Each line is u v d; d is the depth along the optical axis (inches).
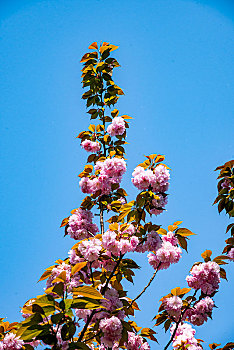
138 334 147.4
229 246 175.6
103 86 207.3
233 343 147.6
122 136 197.6
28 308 103.0
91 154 193.9
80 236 147.6
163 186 144.9
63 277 109.9
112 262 137.9
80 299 99.7
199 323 144.6
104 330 119.8
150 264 146.4
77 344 102.9
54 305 102.7
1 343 123.6
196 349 137.9
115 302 124.9
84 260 133.6
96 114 205.2
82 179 167.3
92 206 170.4
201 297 148.9
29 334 100.4
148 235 140.5
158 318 148.8
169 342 139.0
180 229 146.3
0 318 136.5
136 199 144.6
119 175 167.6
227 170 180.9
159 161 153.9
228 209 176.2
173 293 148.0
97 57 207.0
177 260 143.4
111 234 133.3
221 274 153.2
